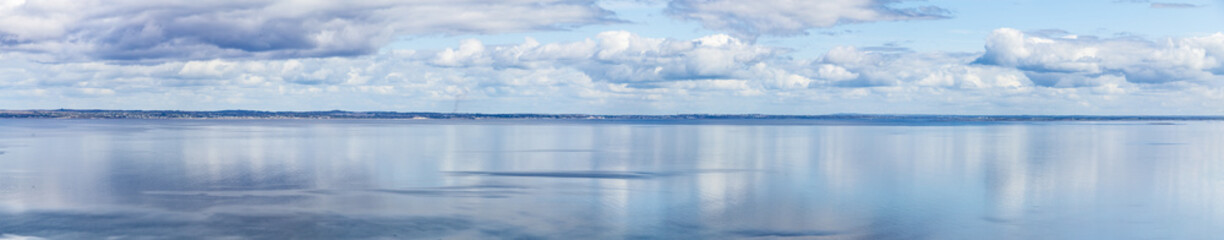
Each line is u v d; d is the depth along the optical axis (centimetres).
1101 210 3416
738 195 3828
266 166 5416
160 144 8694
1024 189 4144
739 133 14325
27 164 5556
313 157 6412
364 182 4347
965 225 3042
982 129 18762
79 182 4294
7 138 10344
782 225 3006
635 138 11225
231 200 3566
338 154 6844
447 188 4062
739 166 5594
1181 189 4191
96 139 10125
